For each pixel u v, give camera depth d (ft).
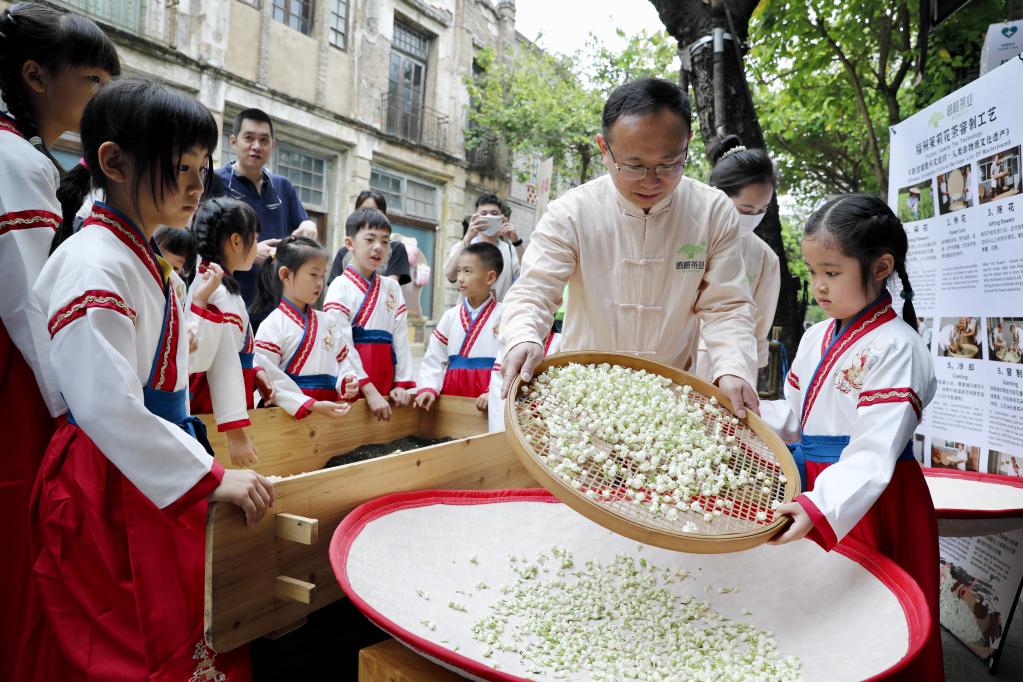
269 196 12.41
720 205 6.70
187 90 28.22
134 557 4.52
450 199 44.14
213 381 7.02
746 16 14.87
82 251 4.44
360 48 36.27
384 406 10.16
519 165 49.01
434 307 44.47
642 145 5.39
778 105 26.25
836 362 5.59
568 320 7.39
